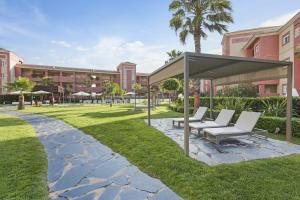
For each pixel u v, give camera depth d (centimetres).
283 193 323
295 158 479
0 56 4197
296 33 1603
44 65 4972
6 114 1681
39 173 417
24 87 2919
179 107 1714
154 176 407
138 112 1716
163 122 1098
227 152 544
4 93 4047
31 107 2641
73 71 5222
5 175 404
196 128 744
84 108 2350
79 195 338
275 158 484
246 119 700
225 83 1001
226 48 2577
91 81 5403
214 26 1523
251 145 615
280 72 661
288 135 644
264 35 1994
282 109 909
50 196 336
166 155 515
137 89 5050
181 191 344
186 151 515
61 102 4362
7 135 784
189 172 410
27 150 574
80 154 550
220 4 1439
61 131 873
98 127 935
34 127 980
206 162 466
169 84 2286
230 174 393
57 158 517
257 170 410
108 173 425
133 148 585
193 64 673
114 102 4369
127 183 379
